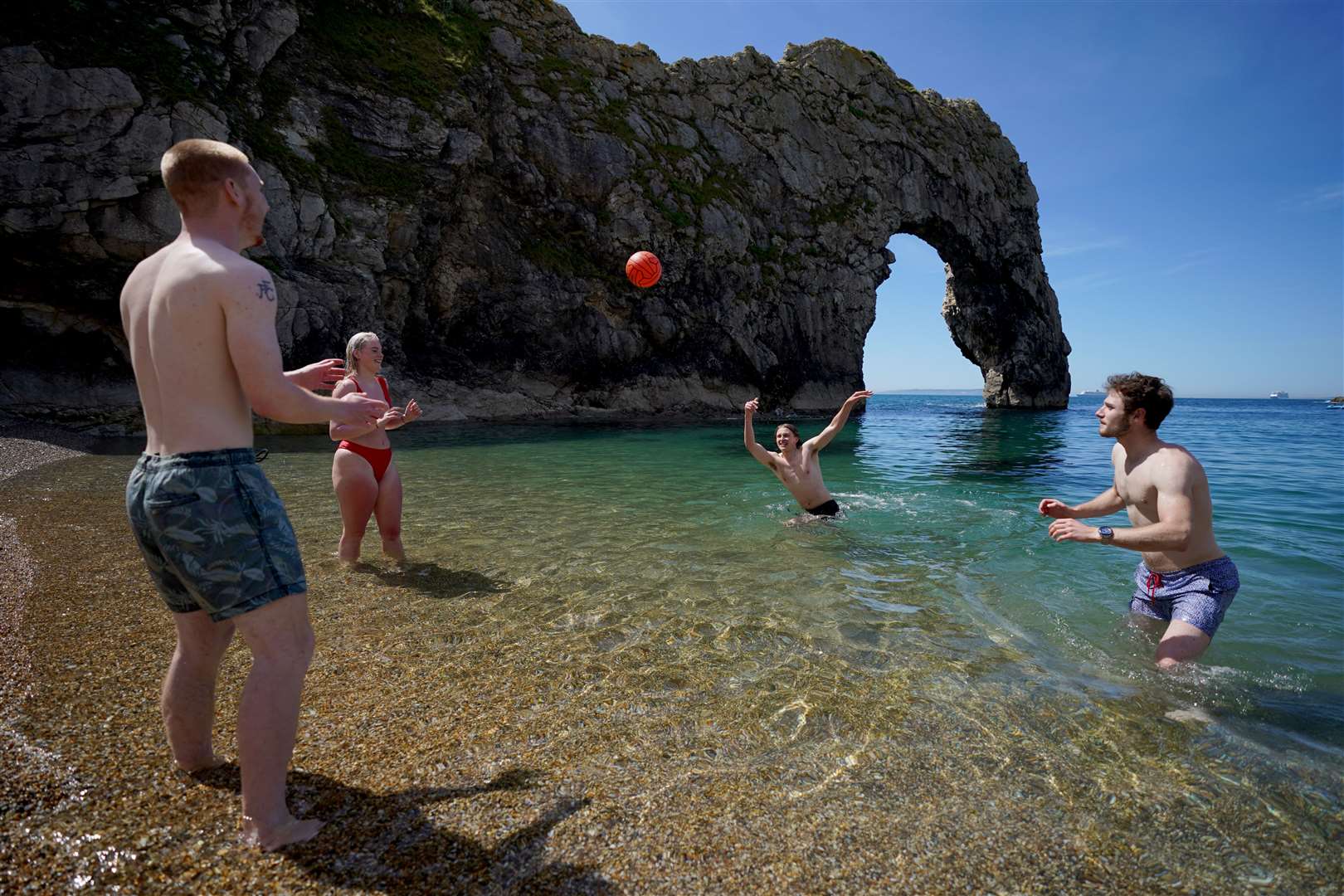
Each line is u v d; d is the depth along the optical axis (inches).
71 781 79.5
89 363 546.0
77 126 512.4
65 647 121.6
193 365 69.8
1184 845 76.6
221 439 71.1
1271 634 144.3
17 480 302.2
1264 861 74.3
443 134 756.0
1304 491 333.4
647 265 269.3
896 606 159.0
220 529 69.1
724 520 252.8
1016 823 80.0
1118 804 84.2
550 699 110.1
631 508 275.3
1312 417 1427.2
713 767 90.9
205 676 81.2
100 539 201.6
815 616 152.3
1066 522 135.0
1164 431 851.4
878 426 910.4
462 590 166.4
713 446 542.0
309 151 668.7
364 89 715.4
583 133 908.6
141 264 75.5
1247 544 224.4
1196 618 130.5
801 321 1156.5
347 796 81.0
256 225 79.4
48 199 499.2
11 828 70.3
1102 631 144.6
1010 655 131.8
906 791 86.1
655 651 131.3
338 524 231.5
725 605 158.9
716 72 1091.9
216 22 613.3
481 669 121.6
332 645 131.5
